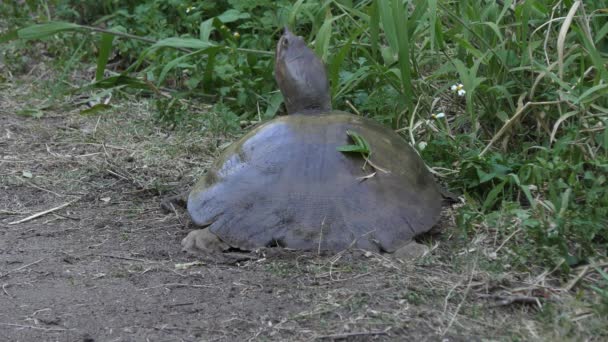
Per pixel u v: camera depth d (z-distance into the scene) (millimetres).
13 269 7645
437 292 6977
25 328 6613
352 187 7703
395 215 7676
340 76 11000
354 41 11297
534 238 7801
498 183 8898
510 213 8180
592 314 6625
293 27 11586
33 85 13094
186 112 11664
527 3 9359
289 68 8648
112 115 11945
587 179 8531
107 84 12125
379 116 10266
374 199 7680
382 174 7824
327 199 7664
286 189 7742
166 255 7910
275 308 6832
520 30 9969
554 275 7336
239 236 7742
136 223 8742
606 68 9609
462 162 9055
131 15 14195
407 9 10828
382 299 6883
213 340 6406
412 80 10258
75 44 14055
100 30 11672
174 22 14109
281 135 8039
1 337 6484
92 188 9711
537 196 8617
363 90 11086
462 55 10312
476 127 9750
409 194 7820
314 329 6496
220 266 7602
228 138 11148
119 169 10180
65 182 9836
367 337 6363
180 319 6723
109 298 7078
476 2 10117
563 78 9977
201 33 11703
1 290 7242
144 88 12438
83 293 7172
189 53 12039
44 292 7199
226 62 12109
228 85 12234
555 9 10094
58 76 13328
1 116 11891
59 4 14891
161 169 10227
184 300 7016
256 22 13008
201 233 7949
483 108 10117
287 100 8758
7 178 9859
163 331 6551
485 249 7734
